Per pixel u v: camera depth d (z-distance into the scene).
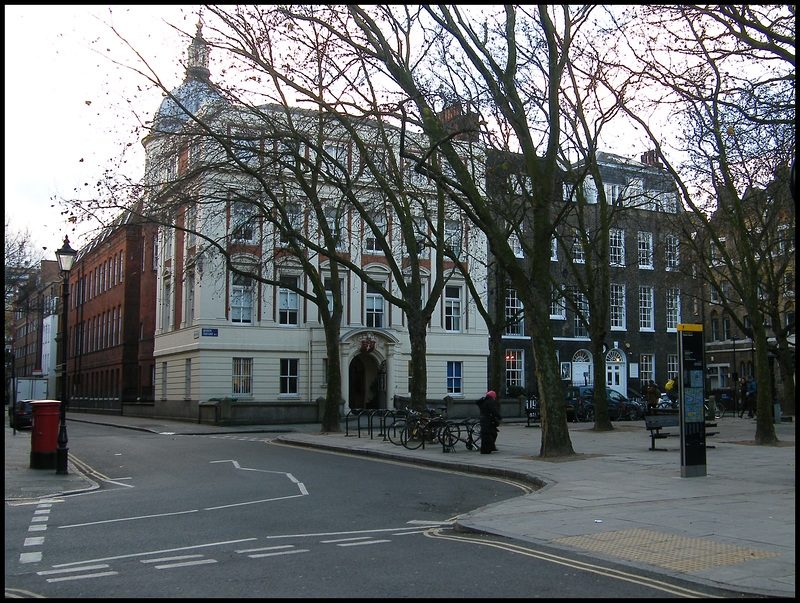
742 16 14.23
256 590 6.10
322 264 40.19
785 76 14.70
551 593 5.93
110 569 7.03
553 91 17.16
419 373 22.88
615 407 35.47
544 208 17.23
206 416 35.75
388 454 19.02
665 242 32.09
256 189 24.70
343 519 9.96
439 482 14.12
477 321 44.72
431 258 43.34
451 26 17.06
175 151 21.72
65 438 16.12
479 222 17.47
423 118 18.25
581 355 48.09
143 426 35.41
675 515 9.55
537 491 11.98
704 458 13.77
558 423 17.14
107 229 21.16
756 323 20.86
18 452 21.52
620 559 7.08
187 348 38.84
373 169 21.20
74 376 67.94
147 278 49.56
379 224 41.34
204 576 6.63
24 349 100.38
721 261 27.45
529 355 46.59
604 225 26.61
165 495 12.65
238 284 36.81
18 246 39.22
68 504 11.89
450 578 6.45
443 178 17.12
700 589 6.06
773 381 45.44
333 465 17.42
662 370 50.75
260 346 38.53
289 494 12.49
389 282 42.16
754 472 14.41
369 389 42.34
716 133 20.00
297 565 7.03
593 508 10.19
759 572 6.52
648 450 19.06
